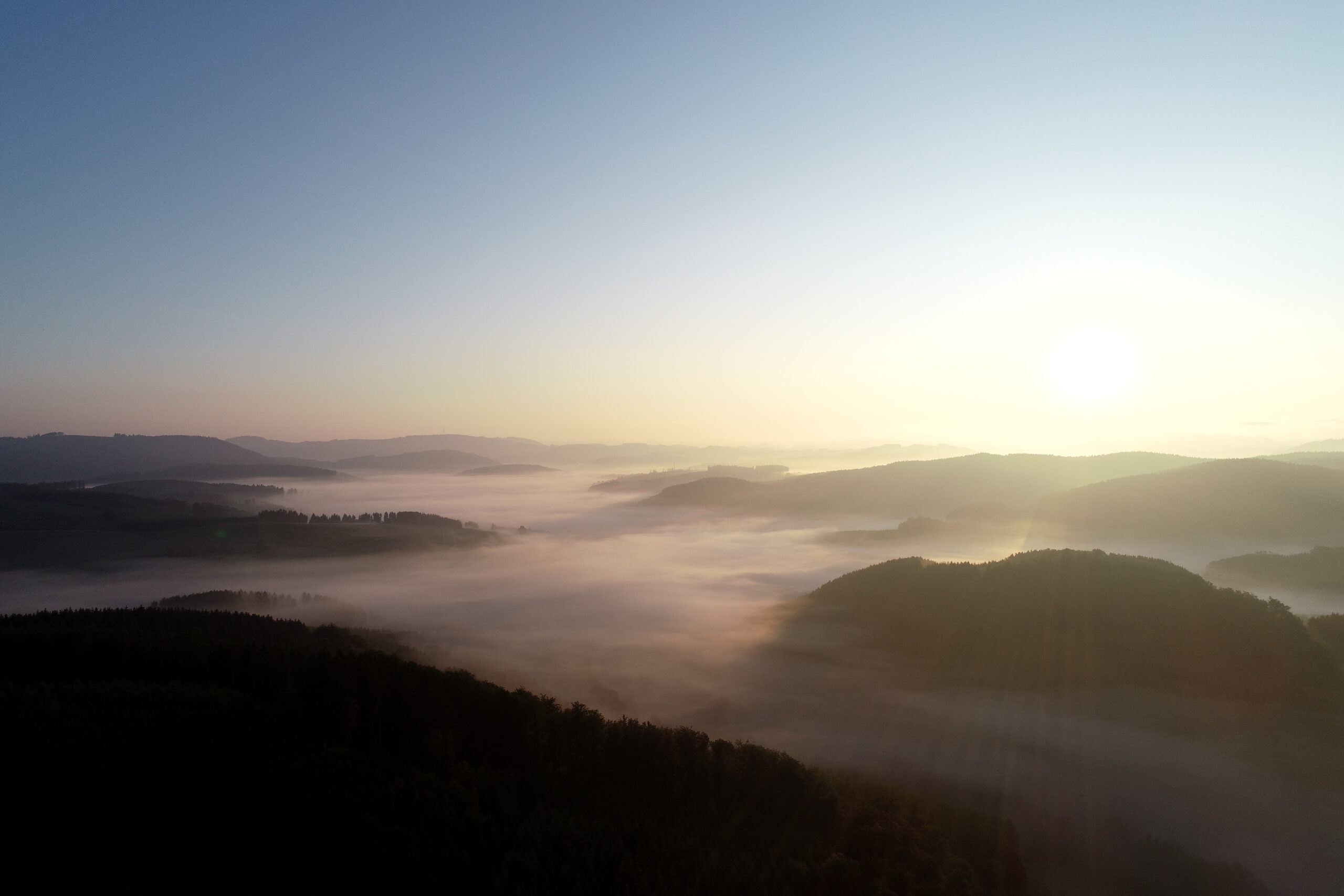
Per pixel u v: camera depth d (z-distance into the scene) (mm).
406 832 38344
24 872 34562
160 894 34062
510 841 38906
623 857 38594
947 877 43656
